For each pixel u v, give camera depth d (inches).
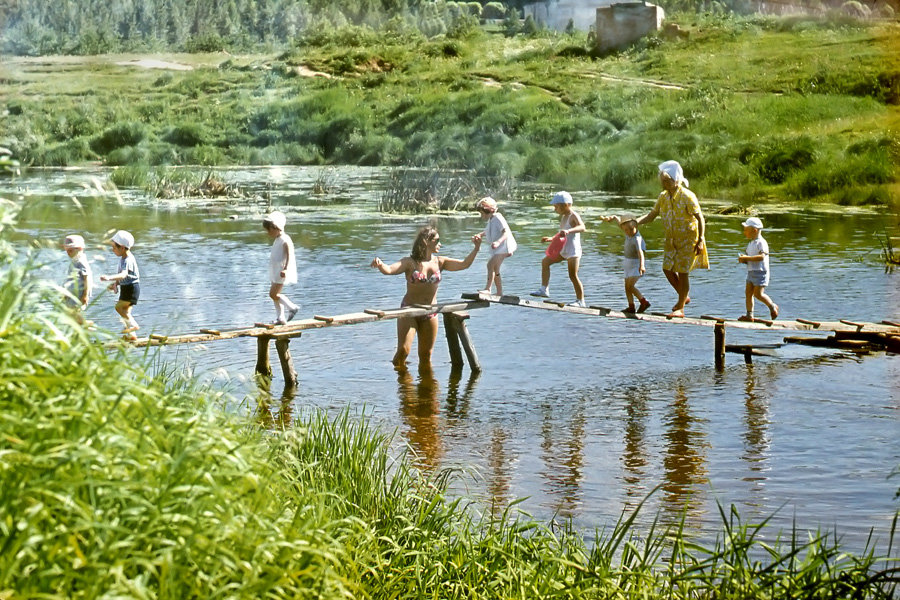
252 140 2379.4
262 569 183.0
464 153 2064.5
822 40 2672.2
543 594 249.3
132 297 570.9
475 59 3048.7
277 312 519.2
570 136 2076.8
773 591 251.6
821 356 583.8
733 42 2758.4
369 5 5009.8
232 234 1095.0
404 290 755.4
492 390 509.0
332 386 512.1
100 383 185.9
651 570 273.7
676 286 579.2
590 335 632.4
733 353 593.9
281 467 272.8
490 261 569.9
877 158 1519.4
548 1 4628.4
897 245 994.7
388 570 255.3
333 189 1644.9
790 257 922.1
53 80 3171.8
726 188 1561.3
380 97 2615.7
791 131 1888.5
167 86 2979.8
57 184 1689.2
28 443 169.5
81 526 160.1
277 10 4731.8
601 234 1120.2
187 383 318.3
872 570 290.5
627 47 2869.1
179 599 168.4
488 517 331.0
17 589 156.2
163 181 1637.6
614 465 393.1
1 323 178.4
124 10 4510.3
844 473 381.7
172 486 177.5
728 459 399.5
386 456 339.3
